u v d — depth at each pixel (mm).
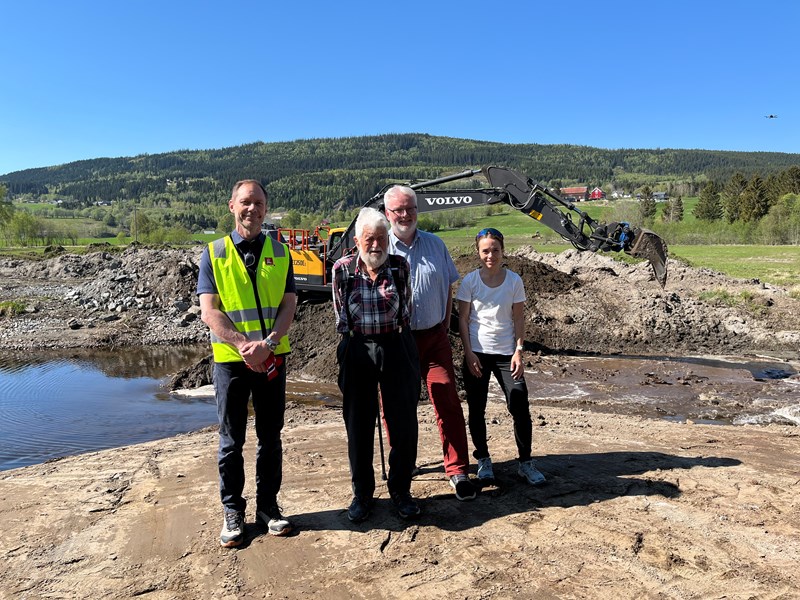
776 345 13133
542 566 3312
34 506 4328
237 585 3195
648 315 14414
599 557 3391
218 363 3459
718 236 56844
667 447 5473
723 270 28359
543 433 6055
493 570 3283
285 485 4559
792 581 3125
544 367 11133
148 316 16734
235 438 3543
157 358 12859
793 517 3869
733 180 89875
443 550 3504
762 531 3676
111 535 3807
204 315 3375
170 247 39844
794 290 18234
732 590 3053
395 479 3879
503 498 4215
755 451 5328
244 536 3668
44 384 10461
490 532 3707
